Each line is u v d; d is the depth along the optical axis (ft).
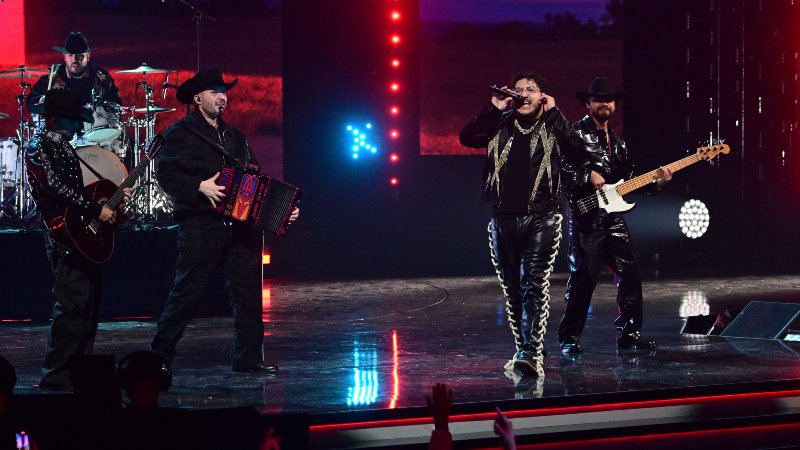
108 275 54.29
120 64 75.00
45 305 54.34
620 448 32.30
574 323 42.60
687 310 56.18
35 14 74.08
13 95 73.46
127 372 21.45
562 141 37.91
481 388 35.01
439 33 80.07
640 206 82.12
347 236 79.82
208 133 37.68
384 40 79.30
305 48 78.33
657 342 45.01
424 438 31.91
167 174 36.99
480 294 64.90
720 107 81.30
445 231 81.15
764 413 34.47
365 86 79.25
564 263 80.07
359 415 31.71
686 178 82.07
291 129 78.54
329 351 43.24
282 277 77.87
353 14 78.69
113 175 44.78
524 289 37.63
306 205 79.10
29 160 34.60
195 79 37.63
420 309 57.57
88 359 24.31
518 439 31.68
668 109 81.66
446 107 80.53
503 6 80.38
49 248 35.99
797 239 82.89
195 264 37.35
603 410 33.88
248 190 36.78
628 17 81.10
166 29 75.51
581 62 81.15
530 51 80.79
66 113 34.86
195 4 75.97
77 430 24.00
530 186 37.32
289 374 37.93
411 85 79.92
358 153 79.41
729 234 82.53
